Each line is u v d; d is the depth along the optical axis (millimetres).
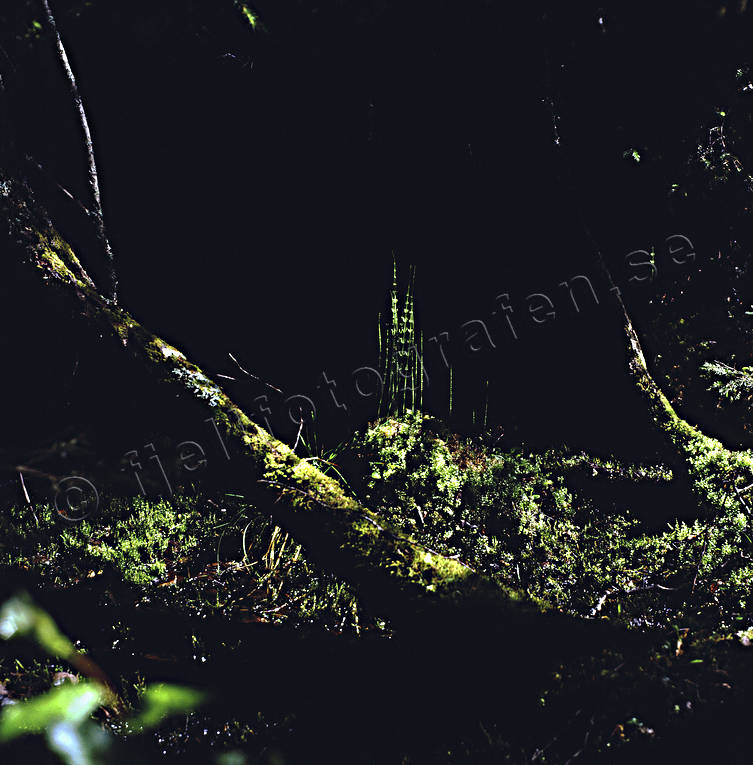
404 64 3695
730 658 2820
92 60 3812
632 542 3652
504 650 2918
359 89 3779
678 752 2404
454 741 2576
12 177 3197
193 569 3725
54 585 3541
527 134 3748
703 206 3975
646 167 3906
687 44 3693
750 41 3719
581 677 2773
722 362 4113
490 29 3551
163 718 2643
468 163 3850
